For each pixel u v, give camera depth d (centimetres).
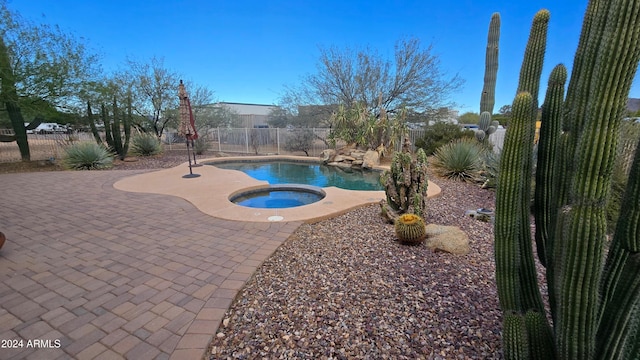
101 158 1110
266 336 215
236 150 1811
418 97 1541
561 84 167
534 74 164
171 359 194
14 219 486
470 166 826
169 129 1947
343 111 1392
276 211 520
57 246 376
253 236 410
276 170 1215
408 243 374
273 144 1722
